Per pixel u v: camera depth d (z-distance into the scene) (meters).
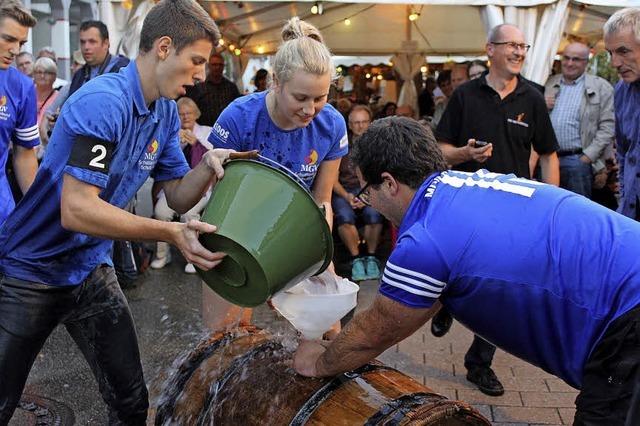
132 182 2.67
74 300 2.74
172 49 2.43
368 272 6.53
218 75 7.97
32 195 2.57
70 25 11.89
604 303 2.02
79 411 3.83
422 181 2.25
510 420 3.76
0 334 2.58
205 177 2.72
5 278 2.61
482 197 2.14
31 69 7.67
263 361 2.62
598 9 8.09
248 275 2.21
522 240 2.06
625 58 3.71
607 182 7.03
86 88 2.41
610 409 2.05
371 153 2.26
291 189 2.22
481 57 13.76
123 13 7.18
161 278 6.55
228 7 9.42
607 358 2.03
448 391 4.13
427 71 13.95
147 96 2.52
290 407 2.36
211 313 3.29
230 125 3.05
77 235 2.61
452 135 4.35
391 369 2.55
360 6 9.61
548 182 4.43
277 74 2.69
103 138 2.36
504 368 4.48
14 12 3.89
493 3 6.77
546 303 2.05
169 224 2.28
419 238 2.08
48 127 6.14
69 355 4.64
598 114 6.34
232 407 2.51
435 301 2.14
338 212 6.59
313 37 3.04
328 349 2.30
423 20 10.83
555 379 4.30
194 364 2.80
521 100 4.24
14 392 2.63
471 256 2.07
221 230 2.19
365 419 2.20
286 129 3.02
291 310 2.50
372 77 14.45
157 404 2.87
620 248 2.05
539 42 6.80
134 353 2.90
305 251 2.25
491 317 2.13
